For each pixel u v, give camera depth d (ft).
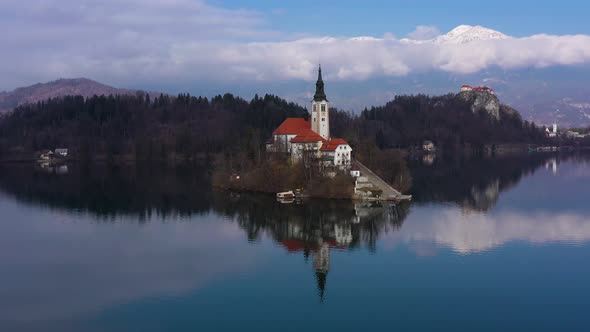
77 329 304.30
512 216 599.57
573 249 455.22
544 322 307.37
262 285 371.35
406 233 516.32
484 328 300.40
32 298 352.28
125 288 368.48
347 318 313.94
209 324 307.37
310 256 439.63
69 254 456.45
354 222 571.28
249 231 536.42
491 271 396.78
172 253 454.81
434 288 360.48
